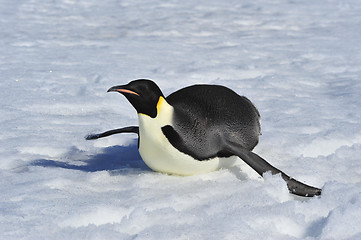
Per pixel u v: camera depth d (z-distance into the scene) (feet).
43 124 59.00
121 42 117.50
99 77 83.25
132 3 180.96
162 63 95.45
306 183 40.78
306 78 84.33
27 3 177.47
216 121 40.65
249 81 82.17
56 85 78.48
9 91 74.38
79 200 36.42
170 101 41.11
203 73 86.38
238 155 39.93
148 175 41.11
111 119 61.67
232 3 176.86
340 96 72.33
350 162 45.57
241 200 35.76
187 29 133.90
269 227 32.35
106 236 30.83
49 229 31.73
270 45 113.91
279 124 58.80
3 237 30.48
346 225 32.07
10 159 47.03
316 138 51.62
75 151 50.08
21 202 35.81
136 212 33.42
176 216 33.42
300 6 169.68
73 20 148.56
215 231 31.35
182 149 38.60
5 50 107.14
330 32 127.85
